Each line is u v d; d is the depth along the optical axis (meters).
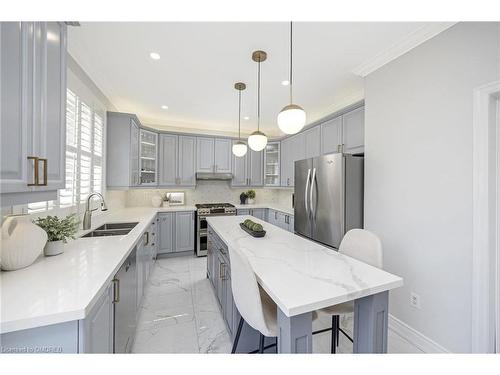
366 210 2.22
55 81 1.17
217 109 3.56
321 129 3.24
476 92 1.41
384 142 2.04
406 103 1.85
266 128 4.73
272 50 1.96
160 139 3.99
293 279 1.09
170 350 1.70
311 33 1.73
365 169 2.24
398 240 1.91
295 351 0.93
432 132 1.66
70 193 2.01
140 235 2.02
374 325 1.10
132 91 2.87
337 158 2.30
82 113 2.26
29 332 0.81
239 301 1.22
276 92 2.88
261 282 1.09
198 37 1.79
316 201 2.60
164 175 4.02
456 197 1.52
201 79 2.52
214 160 4.42
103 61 2.15
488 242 1.38
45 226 1.38
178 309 2.28
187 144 4.22
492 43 1.36
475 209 1.42
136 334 1.89
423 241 1.72
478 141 1.41
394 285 1.07
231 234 1.98
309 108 3.46
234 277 1.27
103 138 2.90
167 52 2.00
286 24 1.63
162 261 3.72
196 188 4.62
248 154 4.69
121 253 1.44
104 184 2.93
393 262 1.95
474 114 1.42
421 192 1.74
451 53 1.55
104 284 1.05
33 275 1.11
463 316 1.48
